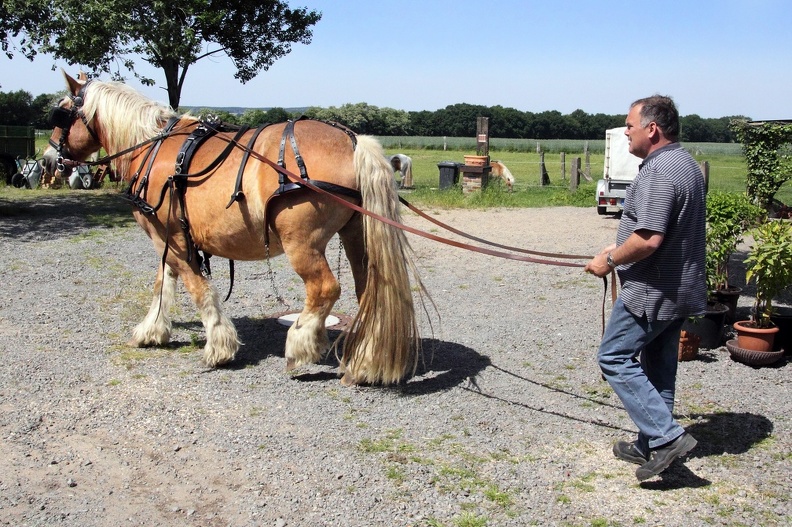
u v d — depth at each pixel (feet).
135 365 18.86
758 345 18.83
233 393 17.03
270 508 11.91
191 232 18.04
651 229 11.66
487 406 16.35
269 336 21.85
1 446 14.05
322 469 13.24
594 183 79.15
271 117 109.19
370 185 16.03
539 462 13.56
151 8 54.90
